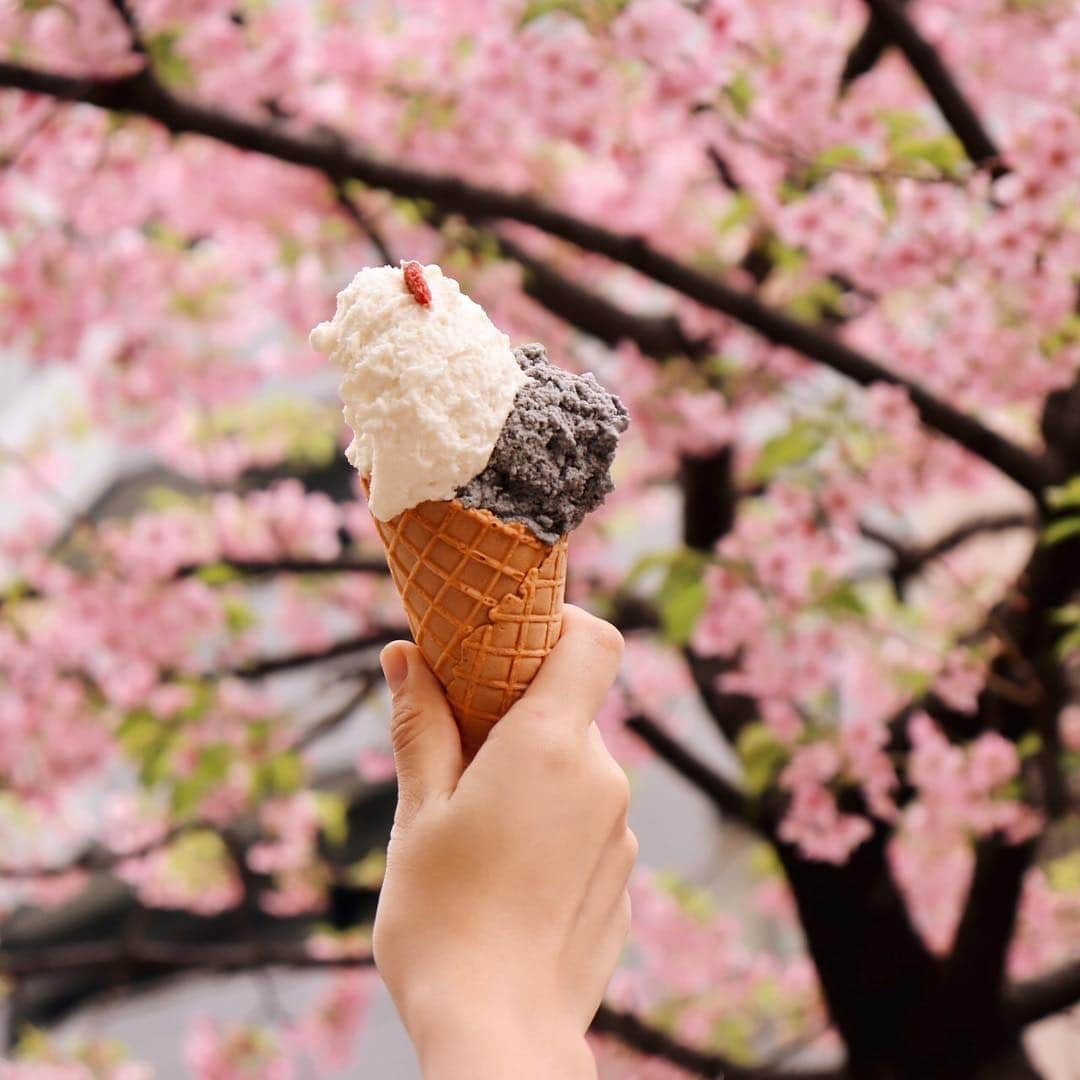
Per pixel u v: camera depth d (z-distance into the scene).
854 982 1.46
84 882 1.98
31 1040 1.84
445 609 0.62
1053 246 1.11
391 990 0.56
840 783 1.35
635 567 1.24
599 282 1.79
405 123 1.37
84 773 1.66
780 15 1.26
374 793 2.62
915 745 1.33
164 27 1.24
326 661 1.62
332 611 1.90
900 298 1.33
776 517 1.25
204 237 1.64
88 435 1.95
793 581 1.24
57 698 1.61
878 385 1.20
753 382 1.49
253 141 1.20
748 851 2.67
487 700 0.62
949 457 1.34
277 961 1.64
